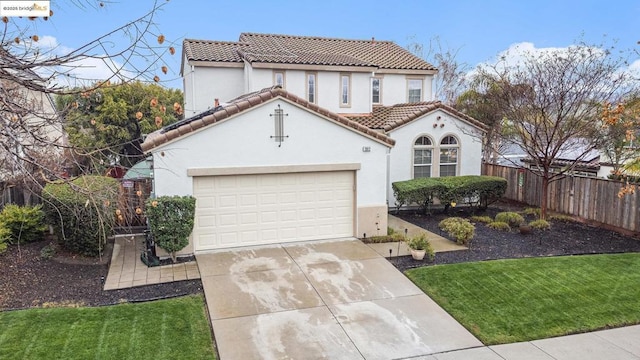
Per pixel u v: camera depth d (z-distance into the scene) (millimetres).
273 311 8539
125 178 14633
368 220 13430
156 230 10875
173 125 13312
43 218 12414
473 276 10258
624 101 13625
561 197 16781
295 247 12438
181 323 7941
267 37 24594
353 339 7578
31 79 4367
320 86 19609
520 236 13883
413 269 10703
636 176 14164
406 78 22656
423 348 7328
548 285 9758
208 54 20203
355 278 10203
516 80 17422
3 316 7984
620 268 10758
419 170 18250
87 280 10000
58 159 5758
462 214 17328
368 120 19312
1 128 4270
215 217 12148
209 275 10281
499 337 7672
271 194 12602
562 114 14961
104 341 7234
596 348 7320
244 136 11992
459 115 18203
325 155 12836
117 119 23219
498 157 25734
